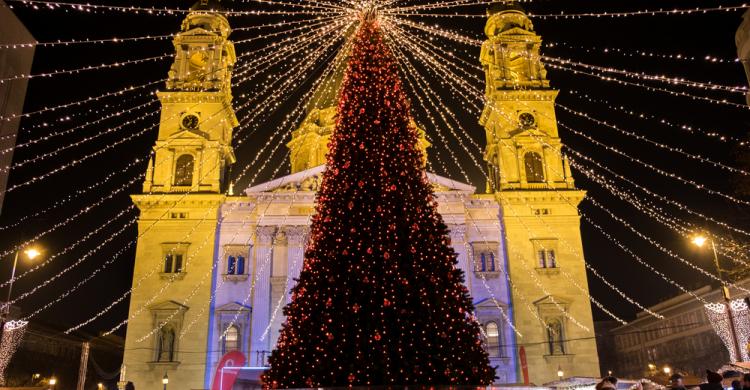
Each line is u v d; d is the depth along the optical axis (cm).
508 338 5716
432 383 1825
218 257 5962
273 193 6134
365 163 2086
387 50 2325
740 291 6794
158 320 5638
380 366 1817
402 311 1869
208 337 5656
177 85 6481
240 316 5738
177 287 5775
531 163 6394
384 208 2016
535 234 6084
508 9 6912
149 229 5925
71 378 7881
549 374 5612
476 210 6203
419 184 2111
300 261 5925
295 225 6053
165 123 6319
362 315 1880
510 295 5903
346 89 2248
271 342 5650
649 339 10000
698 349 8356
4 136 2036
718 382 1897
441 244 2044
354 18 2408
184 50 6612
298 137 8138
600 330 11512
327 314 1895
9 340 5100
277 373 1922
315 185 6241
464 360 1898
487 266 6025
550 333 5775
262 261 5931
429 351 1855
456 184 6259
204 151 6209
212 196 5984
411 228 2003
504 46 6631
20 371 6800
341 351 1842
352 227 1991
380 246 1952
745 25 2728
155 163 6181
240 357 4459
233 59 6944
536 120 6456
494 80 6556
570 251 6031
